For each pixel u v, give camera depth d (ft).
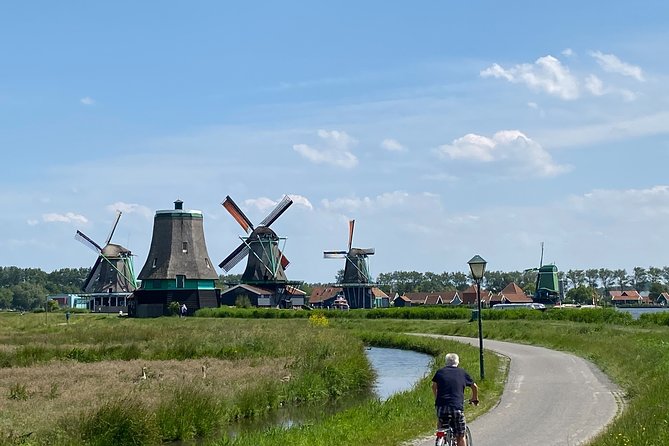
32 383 86.17
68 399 74.43
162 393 77.20
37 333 172.24
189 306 310.45
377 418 60.23
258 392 81.41
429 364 122.72
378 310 274.98
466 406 66.13
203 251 322.55
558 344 135.44
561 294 458.50
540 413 62.54
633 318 194.39
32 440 56.65
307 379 91.35
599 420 58.49
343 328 212.43
